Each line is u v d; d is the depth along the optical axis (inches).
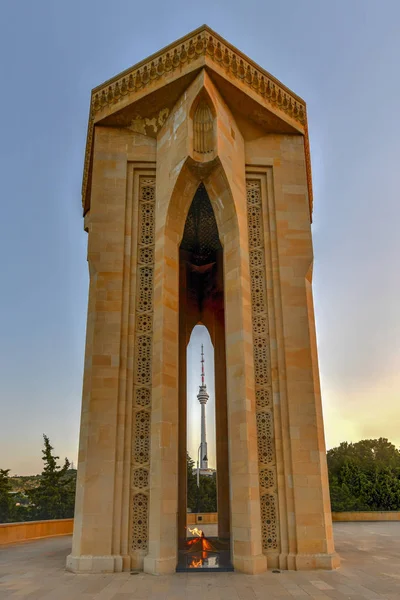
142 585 386.0
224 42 570.3
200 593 356.5
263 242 585.9
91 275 559.8
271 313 552.1
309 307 557.3
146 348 535.5
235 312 530.0
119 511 470.3
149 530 455.8
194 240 833.5
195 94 550.6
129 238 571.5
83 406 510.3
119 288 545.0
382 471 1686.8
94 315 531.5
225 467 756.6
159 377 500.1
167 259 544.4
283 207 592.7
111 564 443.8
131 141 613.6
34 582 401.1
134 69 598.5
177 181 550.0
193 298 882.8
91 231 566.9
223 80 561.0
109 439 488.7
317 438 500.1
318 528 469.4
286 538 470.9
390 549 608.7
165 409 488.1
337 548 620.1
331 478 1674.5
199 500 1408.7
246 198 601.9
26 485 1444.4
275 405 516.4
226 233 564.1
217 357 824.3
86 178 711.7
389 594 350.9
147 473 490.6
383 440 2290.8
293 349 531.5
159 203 573.0
